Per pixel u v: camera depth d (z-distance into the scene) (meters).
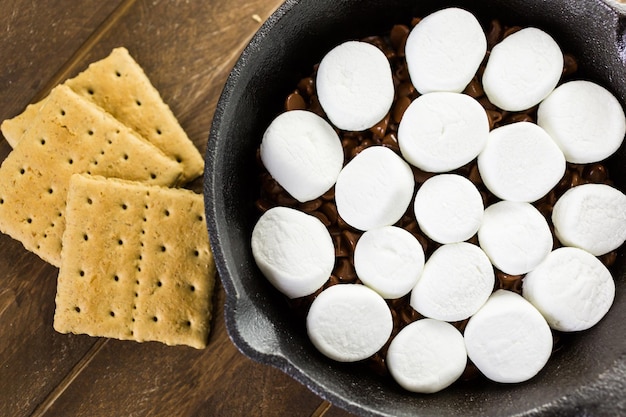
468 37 0.34
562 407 0.31
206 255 0.40
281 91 0.37
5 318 0.41
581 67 0.36
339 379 0.32
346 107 0.34
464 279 0.34
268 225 0.34
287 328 0.34
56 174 0.40
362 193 0.34
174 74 0.42
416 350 0.34
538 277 0.34
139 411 0.41
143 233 0.40
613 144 0.34
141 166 0.40
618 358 0.31
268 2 0.42
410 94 0.35
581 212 0.34
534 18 0.35
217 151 0.32
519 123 0.34
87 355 0.41
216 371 0.41
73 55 0.42
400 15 0.36
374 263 0.34
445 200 0.34
